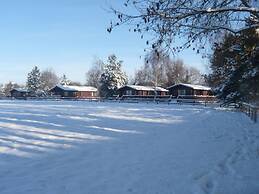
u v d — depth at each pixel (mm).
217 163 11188
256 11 6660
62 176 9453
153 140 16078
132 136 17406
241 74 15031
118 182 8883
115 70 95875
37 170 10125
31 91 109625
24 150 13078
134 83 98938
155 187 8469
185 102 65250
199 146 14414
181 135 18000
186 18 6832
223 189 8367
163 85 94375
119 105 54250
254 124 23922
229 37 9930
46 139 15812
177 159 11734
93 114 31594
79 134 17750
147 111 38125
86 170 10133
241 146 14484
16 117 27125
